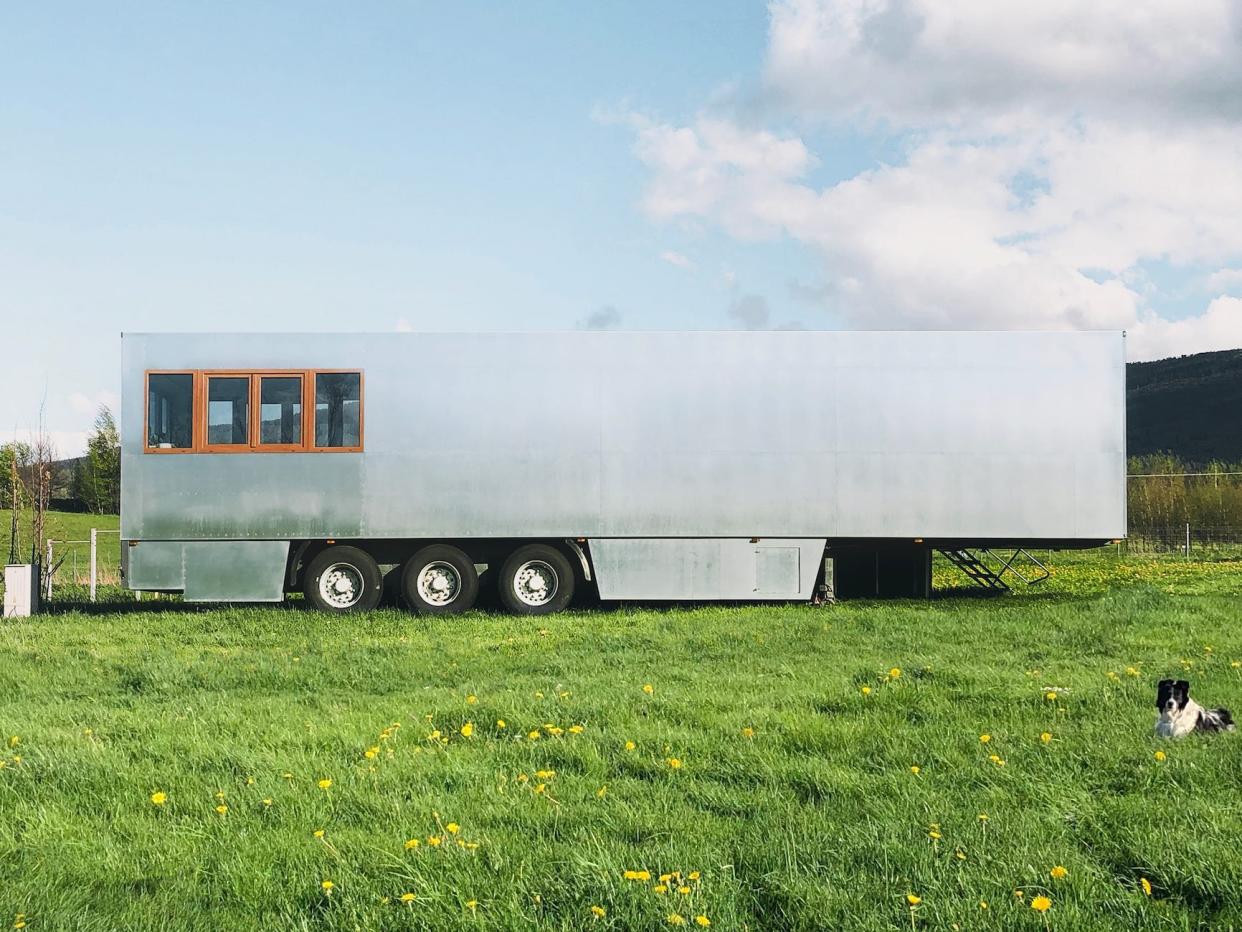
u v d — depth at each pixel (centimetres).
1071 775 628
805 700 870
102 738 769
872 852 484
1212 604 1551
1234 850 479
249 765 669
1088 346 1619
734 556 1609
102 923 418
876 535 1608
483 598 1733
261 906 449
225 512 1585
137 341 1592
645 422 1608
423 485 1597
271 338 1602
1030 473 1611
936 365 1617
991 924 405
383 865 479
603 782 638
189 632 1398
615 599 1611
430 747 721
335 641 1316
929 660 1070
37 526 2139
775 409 1614
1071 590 1978
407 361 1606
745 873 468
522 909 425
